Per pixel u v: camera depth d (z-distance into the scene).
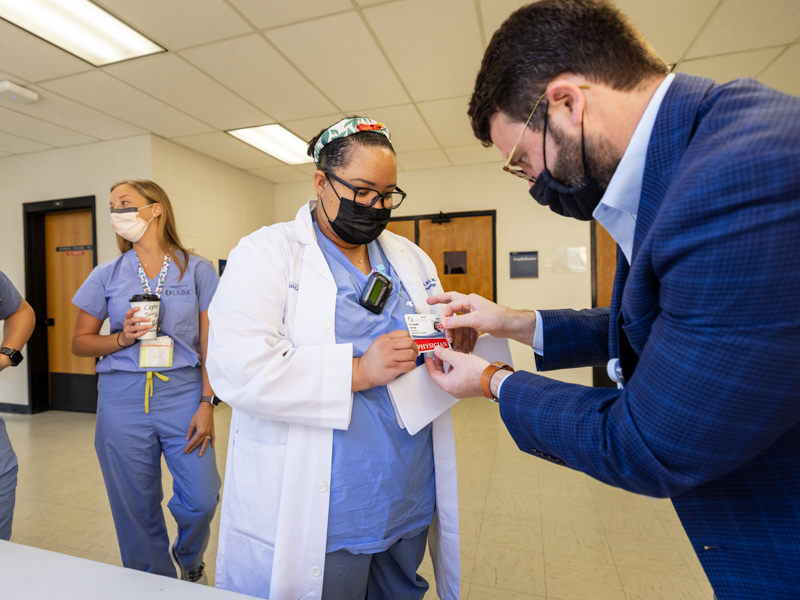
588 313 0.96
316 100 3.37
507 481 2.62
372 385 0.85
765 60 2.94
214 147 4.39
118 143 4.06
